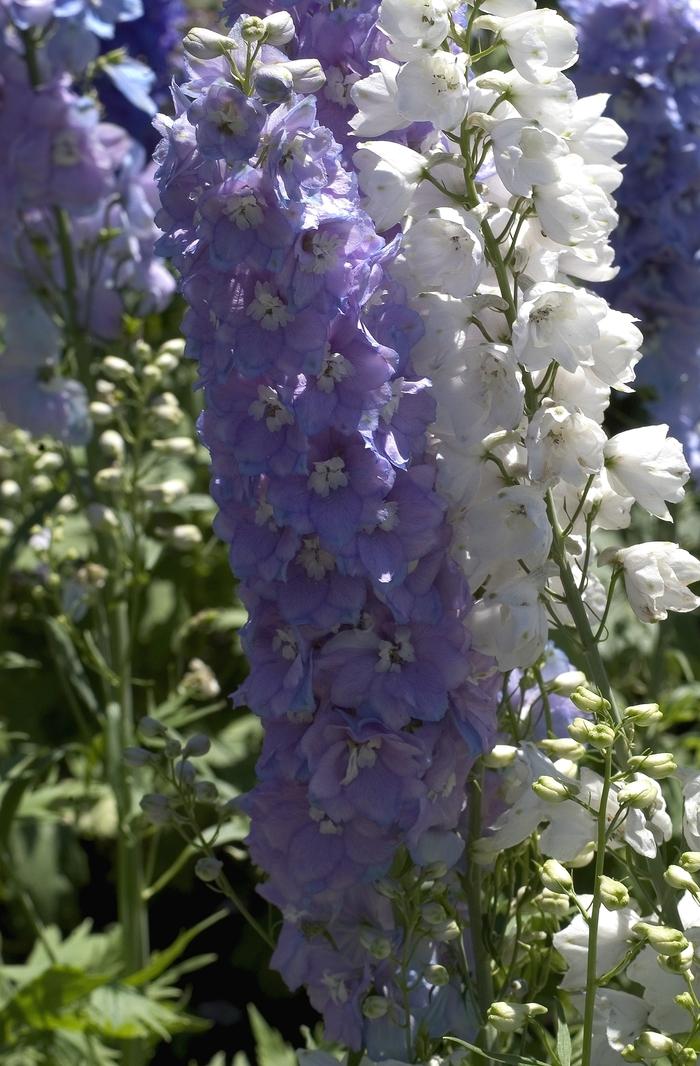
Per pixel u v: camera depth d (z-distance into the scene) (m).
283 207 1.18
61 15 1.74
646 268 2.02
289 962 1.34
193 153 1.20
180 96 1.22
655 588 1.26
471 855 1.30
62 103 1.76
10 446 2.12
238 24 1.20
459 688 1.28
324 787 1.26
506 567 1.28
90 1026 1.72
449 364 1.24
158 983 1.85
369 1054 1.31
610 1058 1.26
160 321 2.40
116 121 2.06
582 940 1.25
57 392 1.81
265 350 1.20
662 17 1.86
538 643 1.26
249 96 1.18
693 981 1.24
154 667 2.30
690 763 1.98
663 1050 1.21
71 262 1.81
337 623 1.24
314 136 1.18
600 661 1.27
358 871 1.28
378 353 1.21
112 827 2.20
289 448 1.22
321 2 1.26
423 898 1.29
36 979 1.69
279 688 1.27
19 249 1.82
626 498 1.28
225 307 1.21
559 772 1.26
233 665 2.35
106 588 1.81
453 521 1.26
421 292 1.24
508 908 1.34
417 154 1.24
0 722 2.13
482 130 1.24
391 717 1.25
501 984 1.35
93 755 1.80
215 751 2.07
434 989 1.33
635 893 1.32
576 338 1.22
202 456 2.24
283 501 1.22
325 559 1.25
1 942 2.27
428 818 1.27
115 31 2.06
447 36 1.23
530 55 1.22
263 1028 1.76
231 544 1.26
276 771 1.28
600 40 1.89
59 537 1.80
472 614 1.27
